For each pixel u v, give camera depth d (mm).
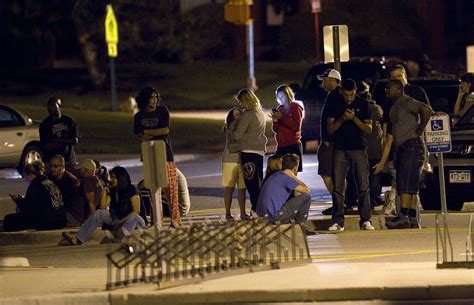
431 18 148375
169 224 42812
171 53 141875
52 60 146125
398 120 40562
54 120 50344
